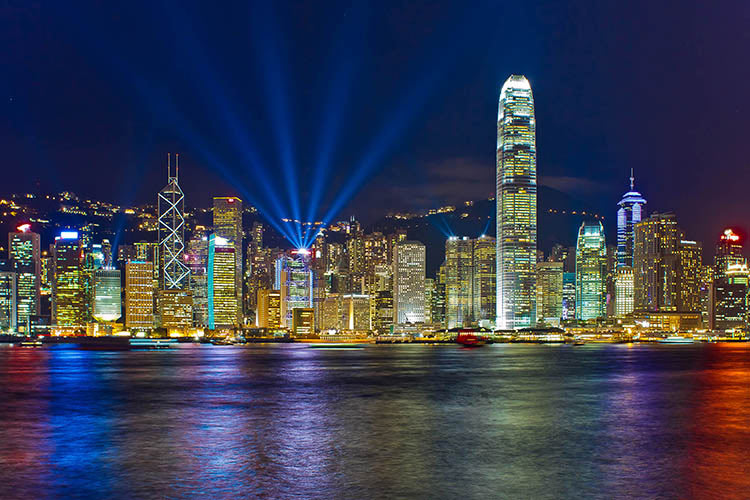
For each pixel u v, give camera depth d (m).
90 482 55.78
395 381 159.25
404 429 84.12
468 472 59.59
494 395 125.00
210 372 193.25
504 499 51.06
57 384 150.75
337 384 150.50
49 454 67.50
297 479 56.88
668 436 78.38
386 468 61.22
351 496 51.88
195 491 53.09
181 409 104.38
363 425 87.38
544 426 86.44
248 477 57.59
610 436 78.56
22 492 52.84
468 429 83.88
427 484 55.41
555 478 57.47
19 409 104.44
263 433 80.94
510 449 70.31
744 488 54.06
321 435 79.38
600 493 52.69
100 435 79.50
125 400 117.44
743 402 113.50
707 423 88.94
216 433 80.88
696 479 57.03
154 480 56.41
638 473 59.16
